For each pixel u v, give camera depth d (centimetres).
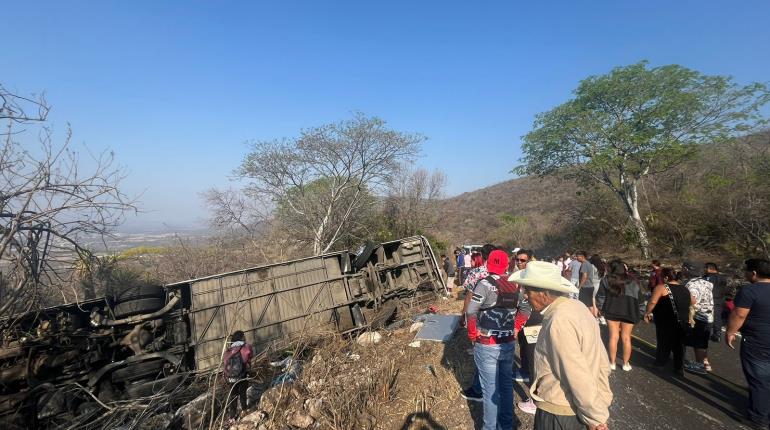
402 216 2239
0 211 549
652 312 589
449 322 737
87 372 646
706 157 1567
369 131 1695
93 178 596
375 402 456
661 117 1387
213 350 754
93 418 585
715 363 598
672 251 1490
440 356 594
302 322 859
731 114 1327
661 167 1514
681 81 1352
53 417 579
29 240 593
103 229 670
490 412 359
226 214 1590
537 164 1728
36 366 607
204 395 536
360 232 1925
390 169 1802
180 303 781
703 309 552
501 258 379
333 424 404
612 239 1845
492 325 362
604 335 760
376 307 985
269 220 1709
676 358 554
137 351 693
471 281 394
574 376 224
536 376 264
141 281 1022
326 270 948
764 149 1334
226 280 832
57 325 657
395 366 562
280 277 890
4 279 609
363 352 663
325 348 682
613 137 1479
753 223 1234
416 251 1215
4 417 560
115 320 688
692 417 441
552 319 244
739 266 1186
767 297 398
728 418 436
